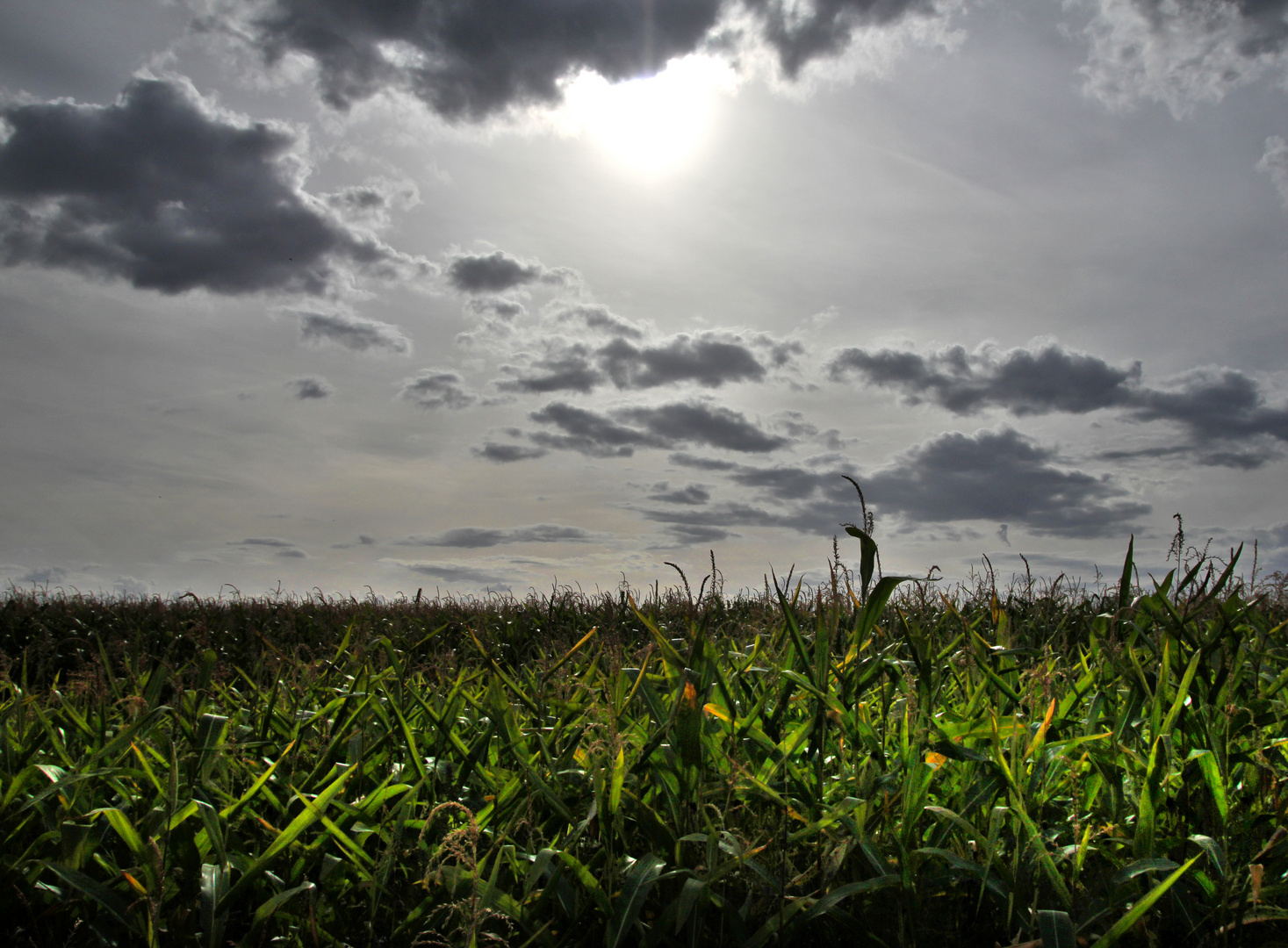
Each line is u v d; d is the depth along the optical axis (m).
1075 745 2.45
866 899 2.11
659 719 2.42
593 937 2.04
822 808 2.27
